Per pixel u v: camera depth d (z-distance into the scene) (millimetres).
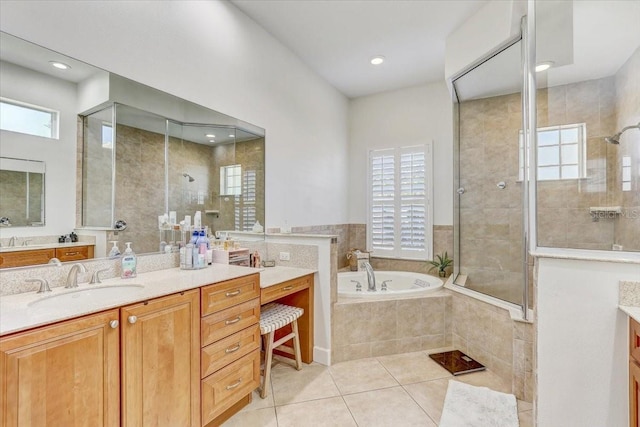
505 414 1874
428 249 4047
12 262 1406
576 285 1463
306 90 3592
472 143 3305
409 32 2992
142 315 1354
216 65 2439
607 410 1415
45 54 1521
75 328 1139
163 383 1435
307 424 1803
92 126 1713
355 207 4629
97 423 1196
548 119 2393
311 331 2580
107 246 1775
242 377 1875
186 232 2246
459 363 2541
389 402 2014
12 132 1426
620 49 2330
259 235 2840
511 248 2826
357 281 3715
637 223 2279
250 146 2768
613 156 2395
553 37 2260
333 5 2596
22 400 1006
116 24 1800
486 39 2586
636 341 1299
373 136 4484
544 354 1520
